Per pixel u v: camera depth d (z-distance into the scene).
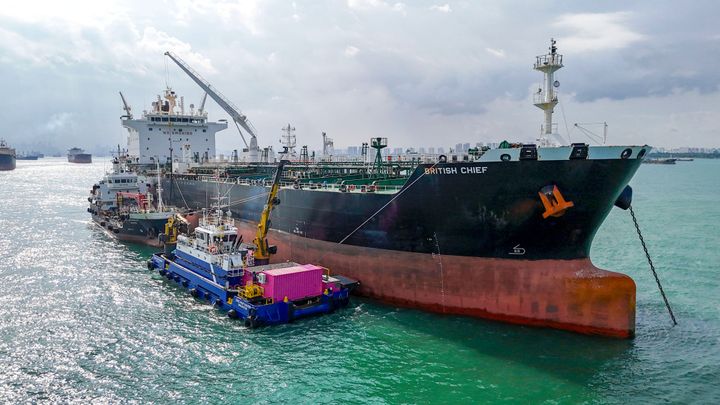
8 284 35.34
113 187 62.03
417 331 26.62
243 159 73.12
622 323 25.23
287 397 20.06
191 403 19.48
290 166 52.84
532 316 26.88
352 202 32.69
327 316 28.98
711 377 21.36
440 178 27.45
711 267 41.44
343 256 34.12
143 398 19.78
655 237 56.97
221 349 24.48
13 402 19.25
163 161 75.88
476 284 28.09
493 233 27.19
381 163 46.44
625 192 29.50
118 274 38.75
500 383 21.08
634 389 20.48
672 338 25.55
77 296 32.69
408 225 29.80
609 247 51.69
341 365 22.81
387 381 21.36
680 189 131.12
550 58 28.64
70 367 22.33
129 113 74.94
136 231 51.09
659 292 33.97
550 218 25.72
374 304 31.33
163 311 29.97
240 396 20.08
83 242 52.50
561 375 21.69
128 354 23.81
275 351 24.28
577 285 26.06
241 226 47.28
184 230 44.38
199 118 78.19
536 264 27.02
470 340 25.38
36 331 26.44
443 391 20.52
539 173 24.92
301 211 37.75
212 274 32.28
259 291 28.94
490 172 25.70
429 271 29.52
